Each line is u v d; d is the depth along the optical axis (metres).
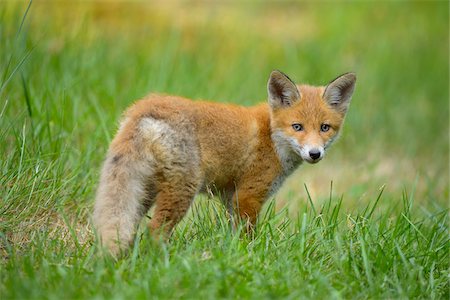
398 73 24.27
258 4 28.30
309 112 11.37
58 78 14.43
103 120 12.92
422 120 22.52
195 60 18.97
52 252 9.37
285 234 10.50
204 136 10.38
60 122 12.59
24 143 11.04
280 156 11.32
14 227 10.09
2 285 8.11
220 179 10.87
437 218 13.29
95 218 9.21
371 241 10.09
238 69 20.27
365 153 19.20
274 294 8.18
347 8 28.25
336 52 23.45
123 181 9.35
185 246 9.64
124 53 17.95
